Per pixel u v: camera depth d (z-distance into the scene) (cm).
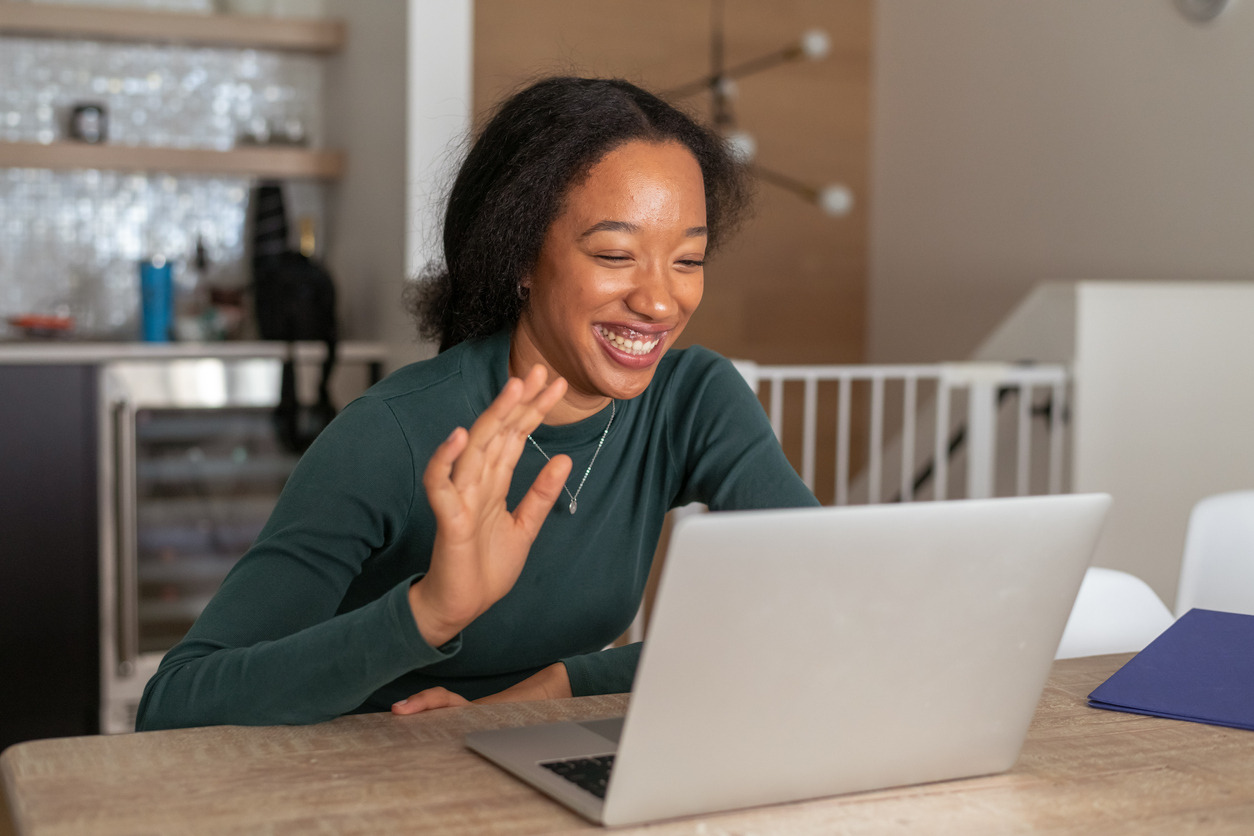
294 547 99
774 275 463
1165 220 341
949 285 434
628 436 120
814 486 471
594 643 120
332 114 356
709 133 120
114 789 74
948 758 79
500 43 414
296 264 316
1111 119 361
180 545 306
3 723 291
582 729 86
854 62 470
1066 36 377
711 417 124
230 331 340
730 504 121
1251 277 315
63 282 342
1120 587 142
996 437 331
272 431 312
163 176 349
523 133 109
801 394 468
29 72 334
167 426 302
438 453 76
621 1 430
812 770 74
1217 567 149
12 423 287
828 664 71
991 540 73
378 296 312
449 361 114
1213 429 310
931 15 441
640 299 104
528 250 108
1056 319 306
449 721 90
